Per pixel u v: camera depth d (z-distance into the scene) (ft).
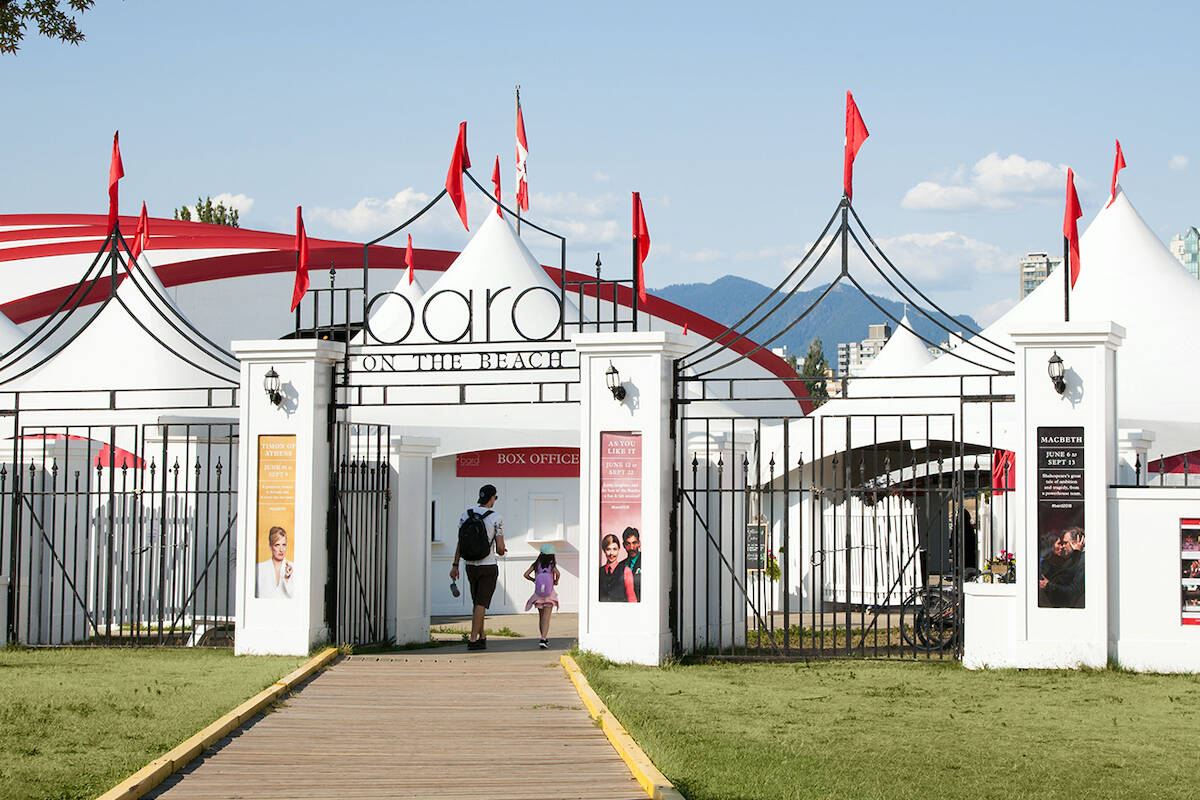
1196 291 88.28
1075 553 41.78
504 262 84.23
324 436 46.96
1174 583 41.32
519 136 89.10
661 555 44.37
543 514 79.56
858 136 46.50
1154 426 79.15
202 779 27.04
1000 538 72.28
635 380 44.65
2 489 50.37
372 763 28.60
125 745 28.89
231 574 57.77
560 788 26.43
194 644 49.26
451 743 30.78
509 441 78.74
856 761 28.07
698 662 44.60
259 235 138.10
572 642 54.80
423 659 45.09
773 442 81.05
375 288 128.57
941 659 45.11
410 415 79.36
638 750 28.96
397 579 52.90
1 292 113.19
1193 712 34.06
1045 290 91.20
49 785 25.13
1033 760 28.25
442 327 81.61
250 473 46.19
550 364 45.68
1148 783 26.18
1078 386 41.96
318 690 38.19
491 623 69.15
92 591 57.00
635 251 45.62
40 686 37.40
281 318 122.31
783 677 40.78
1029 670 41.65
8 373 86.07
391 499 53.16
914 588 51.06
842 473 84.53
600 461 44.62
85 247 120.16
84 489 56.44
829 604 75.15
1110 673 40.81
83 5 38.14
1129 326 86.22
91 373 79.77
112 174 51.16
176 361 80.23
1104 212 92.07
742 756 28.40
